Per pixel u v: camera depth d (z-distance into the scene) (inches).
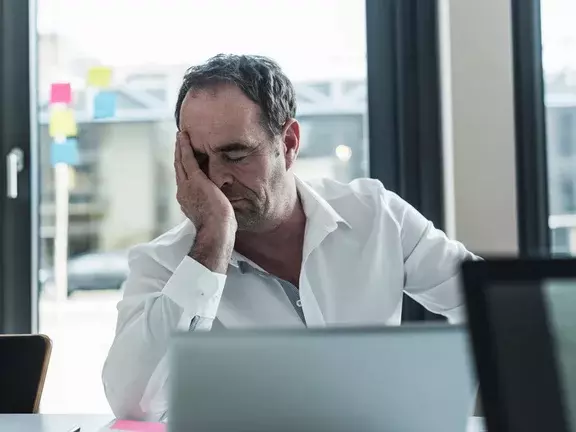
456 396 27.0
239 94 51.0
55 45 89.3
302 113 88.1
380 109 87.1
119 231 90.4
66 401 89.8
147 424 44.8
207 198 51.0
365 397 26.7
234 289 58.3
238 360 26.6
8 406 57.8
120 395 49.0
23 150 88.4
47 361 59.1
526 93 82.0
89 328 90.8
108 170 90.0
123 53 89.0
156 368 48.0
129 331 49.6
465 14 80.2
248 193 52.5
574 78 83.7
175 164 53.5
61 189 90.3
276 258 58.9
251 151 51.6
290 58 88.0
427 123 85.2
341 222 60.8
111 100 89.4
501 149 80.4
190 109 52.0
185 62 88.5
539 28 82.4
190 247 51.1
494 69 80.2
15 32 88.0
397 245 61.6
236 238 57.2
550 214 84.1
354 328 27.0
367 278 60.2
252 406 26.5
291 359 26.7
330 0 87.6
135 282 55.1
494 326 23.4
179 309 47.6
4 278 88.8
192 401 26.5
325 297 59.4
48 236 90.5
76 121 89.7
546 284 23.7
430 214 85.2
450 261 61.0
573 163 84.0
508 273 23.9
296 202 58.8
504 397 23.0
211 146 51.3
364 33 87.4
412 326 27.1
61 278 90.7
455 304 61.7
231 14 88.1
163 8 88.6
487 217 80.7
